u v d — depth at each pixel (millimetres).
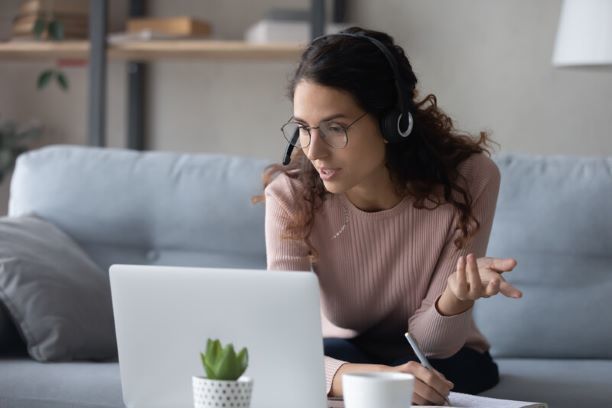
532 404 1522
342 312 2057
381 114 1746
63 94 4344
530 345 2443
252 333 1467
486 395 2010
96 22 3797
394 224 1950
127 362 1533
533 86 3984
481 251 1980
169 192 2621
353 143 1705
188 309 1492
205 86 4238
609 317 2422
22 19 3994
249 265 2578
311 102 1694
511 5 3984
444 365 1932
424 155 1903
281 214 1964
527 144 4000
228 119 4223
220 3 4211
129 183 2643
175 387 1510
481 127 4023
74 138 4344
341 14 4008
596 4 3348
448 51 4031
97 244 2639
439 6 4027
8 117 4379
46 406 1902
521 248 2477
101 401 1883
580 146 3973
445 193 1908
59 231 2580
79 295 2316
